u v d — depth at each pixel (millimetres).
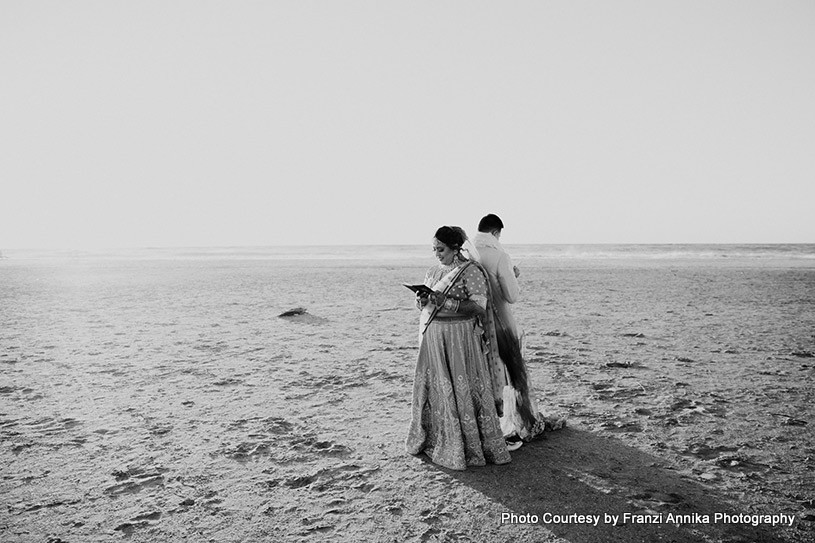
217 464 3988
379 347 8477
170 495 3502
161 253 78438
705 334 9289
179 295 17047
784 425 4707
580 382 6168
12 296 17234
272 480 3707
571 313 11938
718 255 45594
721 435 4469
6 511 3307
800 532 2990
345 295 16609
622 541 2904
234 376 6676
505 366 4184
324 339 9219
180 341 9148
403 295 16484
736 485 3555
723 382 6141
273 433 4641
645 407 5223
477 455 3850
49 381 6516
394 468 3877
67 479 3758
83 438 4555
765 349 7988
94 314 12797
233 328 10484
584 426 4695
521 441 4266
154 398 5746
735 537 2939
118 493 3541
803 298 14438
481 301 3811
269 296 16469
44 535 3025
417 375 4105
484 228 4199
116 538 2988
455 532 3014
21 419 5094
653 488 3514
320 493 3506
